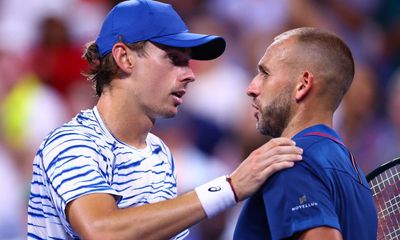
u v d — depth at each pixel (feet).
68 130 61.46
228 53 149.28
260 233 57.82
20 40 155.74
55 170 59.72
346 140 130.00
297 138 57.36
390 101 145.28
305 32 58.85
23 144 132.05
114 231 57.31
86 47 65.62
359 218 56.90
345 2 161.27
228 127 137.39
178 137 124.88
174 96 63.67
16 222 121.49
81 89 142.82
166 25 63.16
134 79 63.00
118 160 62.64
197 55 65.16
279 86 58.29
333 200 55.31
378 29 164.55
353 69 59.57
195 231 110.83
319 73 57.88
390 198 63.67
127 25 63.10
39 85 141.49
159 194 64.64
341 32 158.71
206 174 124.77
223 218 111.45
